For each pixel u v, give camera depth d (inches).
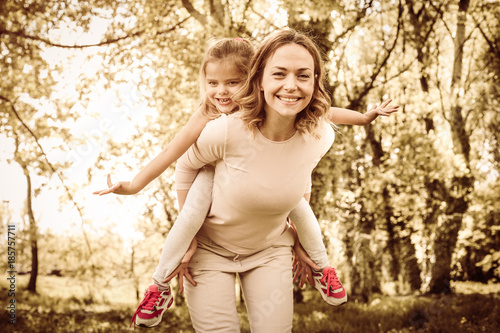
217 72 97.0
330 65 293.7
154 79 263.0
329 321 262.7
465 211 324.8
